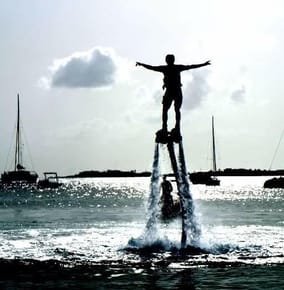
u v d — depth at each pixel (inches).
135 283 866.1
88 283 869.2
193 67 1175.0
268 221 2138.3
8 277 920.9
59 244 1318.9
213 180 6811.0
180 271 956.0
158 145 1251.2
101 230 1715.1
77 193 6378.0
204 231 1641.2
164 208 2048.5
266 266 995.9
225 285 847.7
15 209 3221.0
